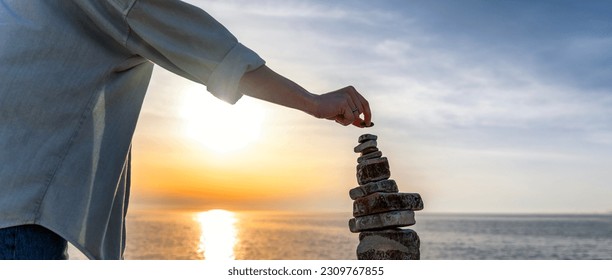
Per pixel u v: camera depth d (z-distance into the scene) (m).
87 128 1.19
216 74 1.19
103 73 1.20
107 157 1.24
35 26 1.12
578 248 83.75
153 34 1.17
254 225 187.25
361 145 2.34
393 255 2.15
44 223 1.11
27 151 1.10
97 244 1.23
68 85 1.15
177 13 1.18
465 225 163.12
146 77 1.34
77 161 1.17
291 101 1.27
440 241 93.75
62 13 1.15
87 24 1.17
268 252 77.06
